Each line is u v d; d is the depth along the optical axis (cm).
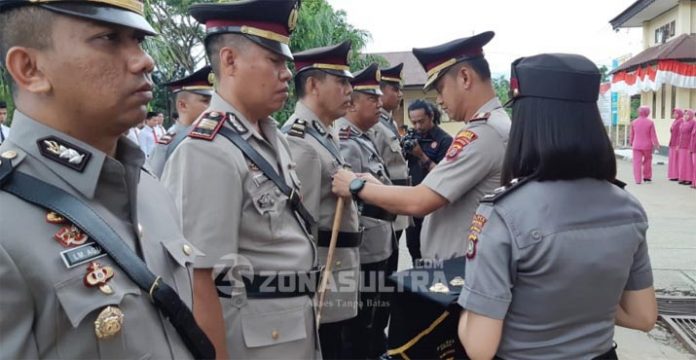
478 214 148
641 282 156
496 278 139
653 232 682
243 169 180
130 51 108
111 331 100
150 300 112
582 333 143
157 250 123
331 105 286
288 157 208
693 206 893
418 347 182
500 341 145
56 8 100
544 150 142
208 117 187
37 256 97
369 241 323
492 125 217
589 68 143
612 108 2508
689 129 1166
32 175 104
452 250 225
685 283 477
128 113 109
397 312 187
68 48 102
